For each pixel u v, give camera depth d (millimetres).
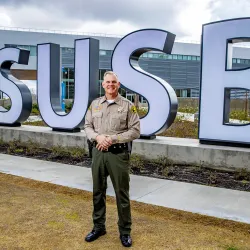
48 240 3521
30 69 37594
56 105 9008
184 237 3592
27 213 4262
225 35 6453
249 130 6320
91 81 8141
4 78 9711
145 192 5109
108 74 3271
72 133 8359
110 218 4102
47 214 4234
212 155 6336
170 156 6789
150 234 3660
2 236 3611
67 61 41094
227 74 6480
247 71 6293
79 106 8297
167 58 46656
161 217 4172
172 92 7316
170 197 4871
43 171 6449
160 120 7184
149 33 7227
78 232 3715
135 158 6836
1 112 9906
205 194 5012
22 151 8453
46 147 8562
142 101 32781
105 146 3203
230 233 3697
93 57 8164
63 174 6215
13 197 4898
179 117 15852
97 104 3369
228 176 5980
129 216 3414
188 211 4285
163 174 6117
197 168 6375
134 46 7406
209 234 3670
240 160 6051
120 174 3279
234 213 4223
